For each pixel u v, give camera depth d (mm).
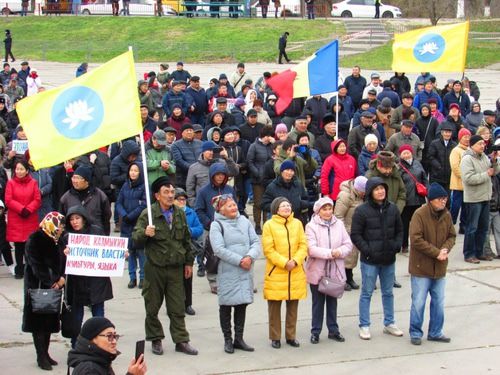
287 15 84812
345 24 75625
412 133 24234
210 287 19219
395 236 16094
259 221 23422
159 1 81438
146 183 14891
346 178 20531
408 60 27422
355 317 17500
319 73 23156
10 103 38844
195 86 32719
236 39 70938
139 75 56844
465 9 84812
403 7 91500
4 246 20375
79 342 10047
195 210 18516
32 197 20125
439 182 24188
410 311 16578
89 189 17812
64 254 14477
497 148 21672
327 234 15938
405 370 14727
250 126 26031
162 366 14742
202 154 20828
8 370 14562
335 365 14922
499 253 22000
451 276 20531
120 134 14977
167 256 15039
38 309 13977
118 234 23625
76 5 87312
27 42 70312
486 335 16562
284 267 15289
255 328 16875
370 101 30188
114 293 19172
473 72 58906
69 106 14914
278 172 19750
